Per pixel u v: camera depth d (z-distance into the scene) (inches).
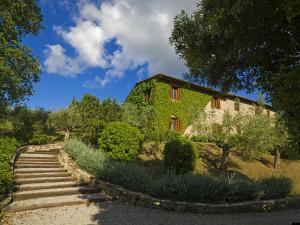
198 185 367.6
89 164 470.6
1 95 813.2
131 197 368.8
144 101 1002.7
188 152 585.3
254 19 162.9
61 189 400.8
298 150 137.3
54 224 271.7
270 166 946.1
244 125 660.7
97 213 314.7
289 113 137.3
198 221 301.3
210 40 222.2
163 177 394.3
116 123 597.6
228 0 169.6
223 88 251.3
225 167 675.4
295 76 135.0
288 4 134.6
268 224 307.4
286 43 165.6
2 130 1005.2
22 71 841.5
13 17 803.4
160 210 338.0
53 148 786.2
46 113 1098.7
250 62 203.0
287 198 421.7
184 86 1000.2
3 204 311.0
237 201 378.0
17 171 455.2
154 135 701.3
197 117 732.0
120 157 561.9
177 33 246.1
